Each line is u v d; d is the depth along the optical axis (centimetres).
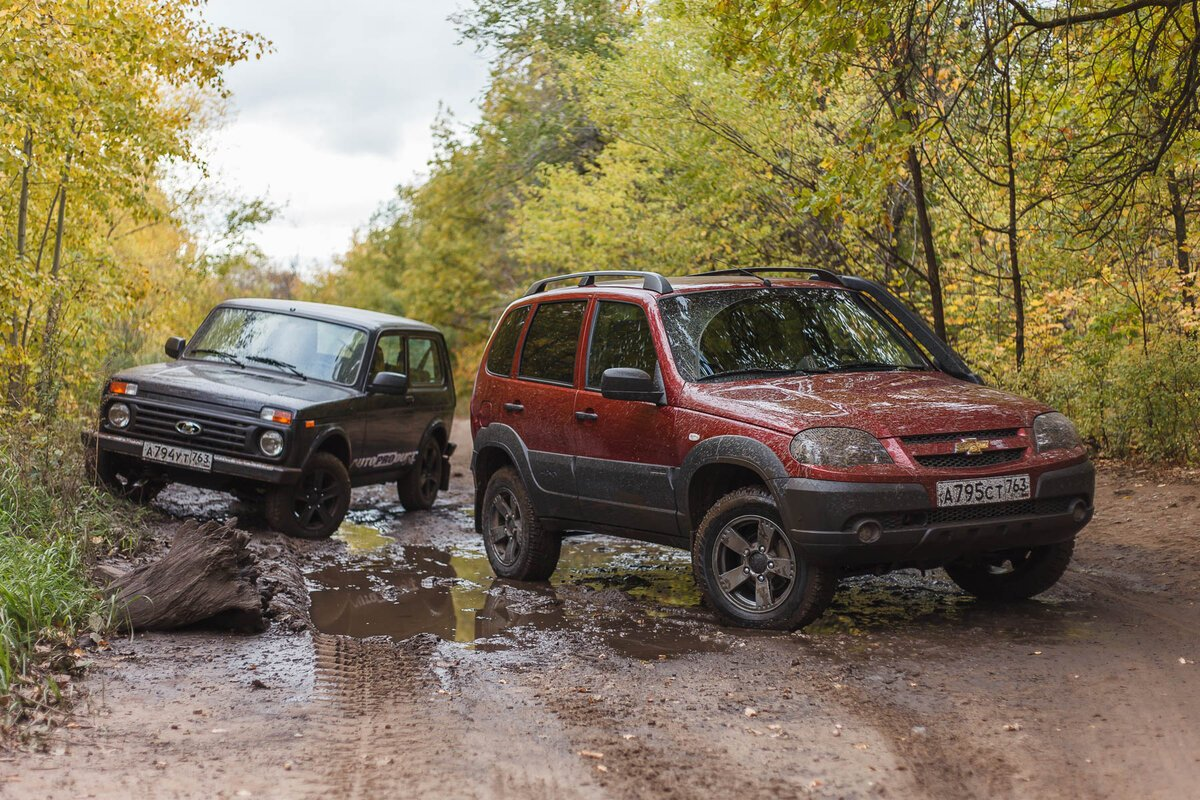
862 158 905
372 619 699
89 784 389
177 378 1008
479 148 2959
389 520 1162
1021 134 1068
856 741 433
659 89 1362
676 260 1591
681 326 701
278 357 1095
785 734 445
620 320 740
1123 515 911
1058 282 1280
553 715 480
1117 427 1132
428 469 1248
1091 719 448
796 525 580
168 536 888
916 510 572
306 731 455
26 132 1098
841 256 1354
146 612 614
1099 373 1163
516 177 2817
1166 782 381
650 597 748
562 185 1988
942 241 1298
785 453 590
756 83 1192
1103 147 1001
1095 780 386
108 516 847
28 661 522
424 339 1249
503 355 846
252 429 958
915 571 783
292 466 960
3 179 1298
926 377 682
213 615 622
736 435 620
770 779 396
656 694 507
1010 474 588
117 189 1340
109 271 1410
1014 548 630
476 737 449
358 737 449
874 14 863
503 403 822
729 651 578
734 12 902
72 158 1241
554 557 811
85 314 1374
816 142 1311
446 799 381
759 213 1437
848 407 605
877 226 1277
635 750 430
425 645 618
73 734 442
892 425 588
